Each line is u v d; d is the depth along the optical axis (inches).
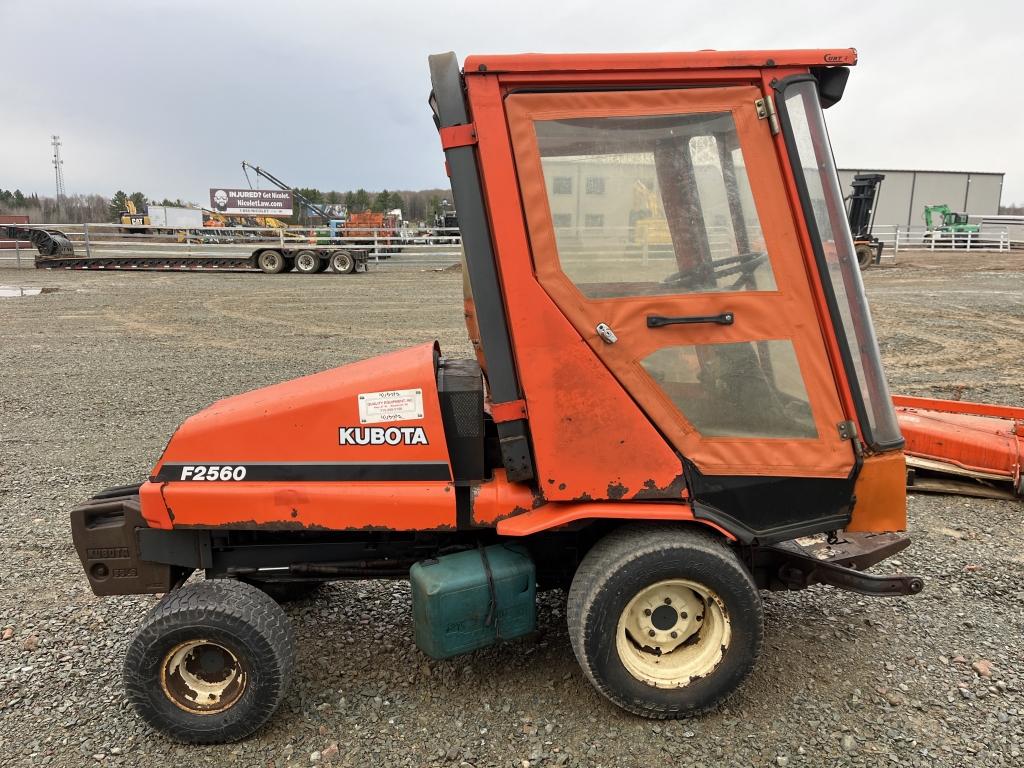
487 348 99.7
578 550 115.4
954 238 1321.4
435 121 109.3
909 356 382.3
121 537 108.8
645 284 99.2
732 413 101.6
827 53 96.7
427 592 100.3
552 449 100.0
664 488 101.5
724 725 103.7
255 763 99.0
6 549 165.0
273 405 105.6
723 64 95.7
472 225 98.0
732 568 98.7
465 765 97.2
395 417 104.4
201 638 98.7
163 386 323.3
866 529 106.7
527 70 94.0
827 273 99.3
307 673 118.5
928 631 127.7
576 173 96.9
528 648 124.3
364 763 98.1
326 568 115.1
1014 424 195.5
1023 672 115.5
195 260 939.3
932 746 99.0
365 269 972.6
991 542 164.4
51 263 932.0
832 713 105.9
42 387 320.8
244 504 103.3
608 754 98.7
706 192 98.7
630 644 104.0
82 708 110.9
